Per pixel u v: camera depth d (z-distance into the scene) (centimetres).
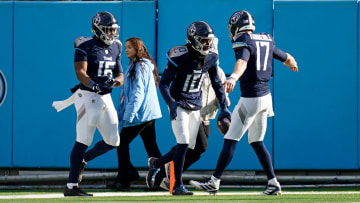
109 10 2783
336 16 2772
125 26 2783
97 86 2169
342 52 2773
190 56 2180
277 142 2775
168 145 2767
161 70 2780
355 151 2775
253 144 2248
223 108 2259
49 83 2784
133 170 2559
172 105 2122
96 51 2223
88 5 2784
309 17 2770
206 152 2767
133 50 2453
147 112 2472
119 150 2527
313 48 2770
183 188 2266
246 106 2169
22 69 2784
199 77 2220
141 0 2781
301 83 2770
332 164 2778
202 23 2159
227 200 2028
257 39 2164
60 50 2784
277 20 2767
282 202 1958
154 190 2512
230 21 2192
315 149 2775
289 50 2772
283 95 2767
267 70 2175
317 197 2147
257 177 2772
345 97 2775
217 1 2777
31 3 2786
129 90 2453
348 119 2775
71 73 2784
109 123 2295
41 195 2358
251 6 2770
